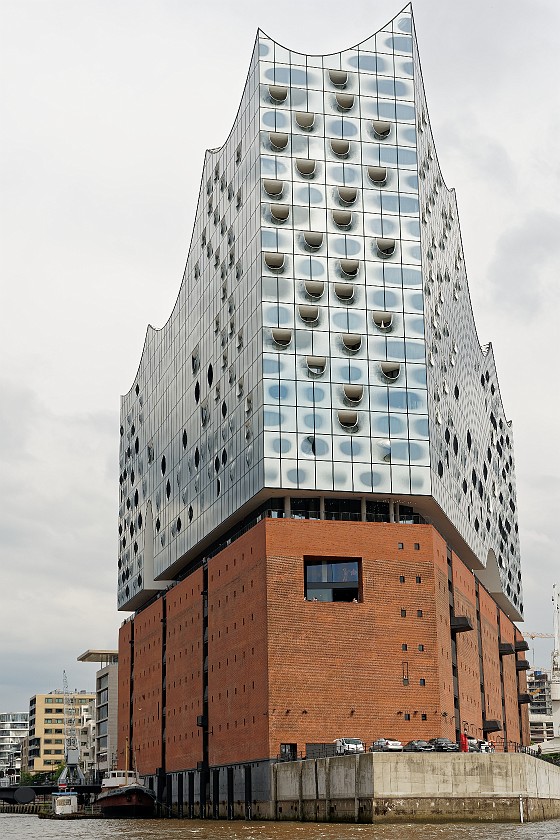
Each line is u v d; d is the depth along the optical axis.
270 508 86.31
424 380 89.00
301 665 80.44
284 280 88.56
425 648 83.19
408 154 94.06
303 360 87.06
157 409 127.44
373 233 91.44
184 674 104.56
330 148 92.62
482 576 125.69
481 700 107.94
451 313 105.94
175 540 113.56
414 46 96.88
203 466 103.06
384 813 62.81
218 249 102.38
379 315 89.62
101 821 106.00
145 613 125.75
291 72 93.56
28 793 146.00
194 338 110.19
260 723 80.50
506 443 143.62
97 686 199.25
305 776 72.69
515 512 146.88
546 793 72.06
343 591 83.88
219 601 93.19
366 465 85.94
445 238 106.44
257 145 91.69
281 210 90.06
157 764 114.38
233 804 86.31
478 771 64.38
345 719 80.12
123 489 146.12
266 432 84.88
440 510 90.75
